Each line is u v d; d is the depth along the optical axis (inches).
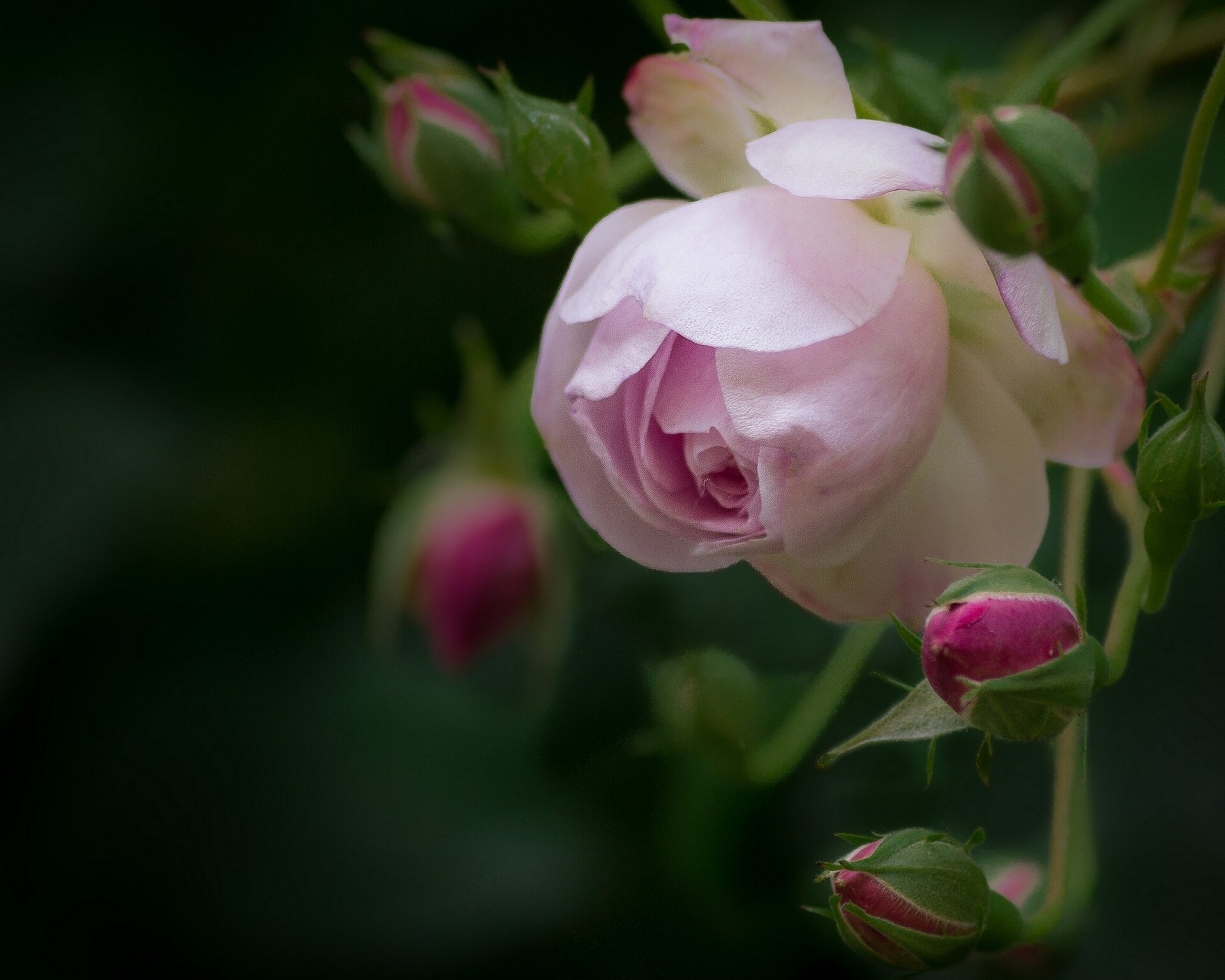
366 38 29.7
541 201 28.0
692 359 26.9
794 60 26.6
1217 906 30.6
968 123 25.5
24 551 32.5
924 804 30.7
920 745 30.7
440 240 32.3
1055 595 26.1
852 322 26.3
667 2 28.9
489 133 29.4
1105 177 30.7
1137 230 30.6
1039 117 25.5
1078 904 27.8
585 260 27.0
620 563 31.4
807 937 30.5
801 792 30.6
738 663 30.0
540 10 31.9
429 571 31.4
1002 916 27.1
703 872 30.6
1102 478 28.5
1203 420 26.5
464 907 32.3
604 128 31.7
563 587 31.5
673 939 30.8
